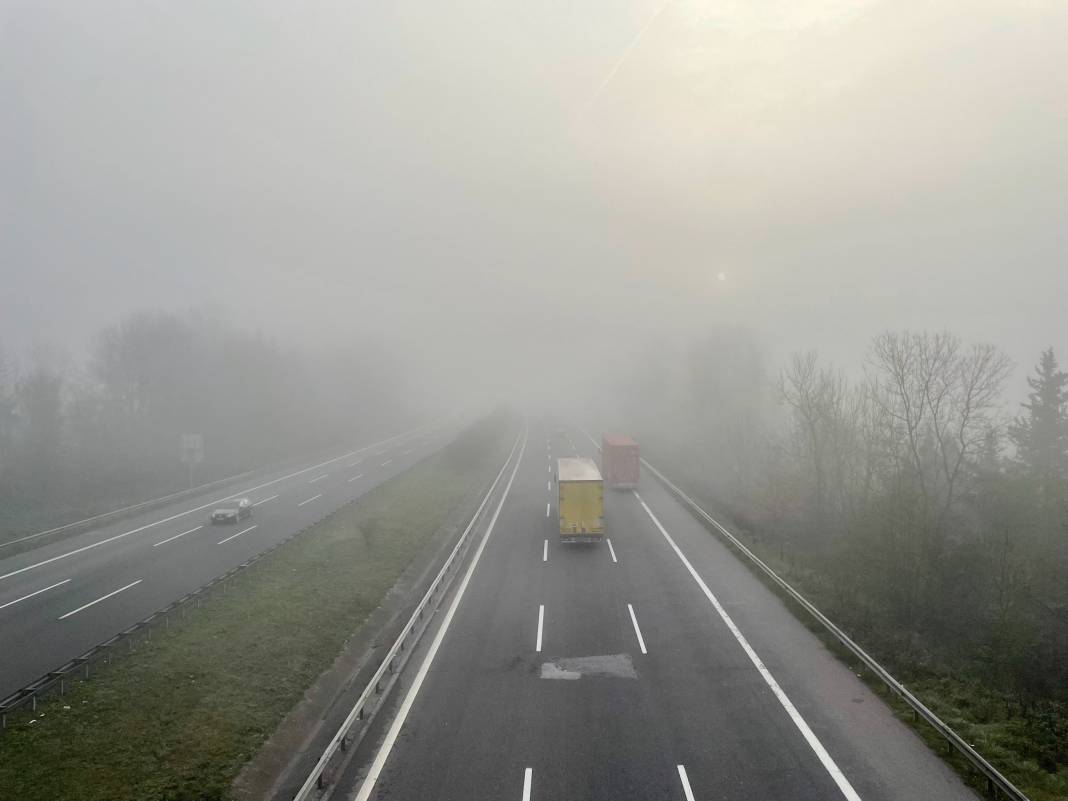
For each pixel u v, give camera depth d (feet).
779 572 98.78
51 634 78.18
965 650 79.97
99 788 47.11
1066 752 48.78
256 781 49.11
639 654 68.44
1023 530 102.94
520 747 50.47
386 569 103.19
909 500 98.43
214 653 70.49
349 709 59.62
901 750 48.88
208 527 140.36
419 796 44.50
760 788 44.11
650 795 43.60
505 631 76.07
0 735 53.78
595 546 117.19
